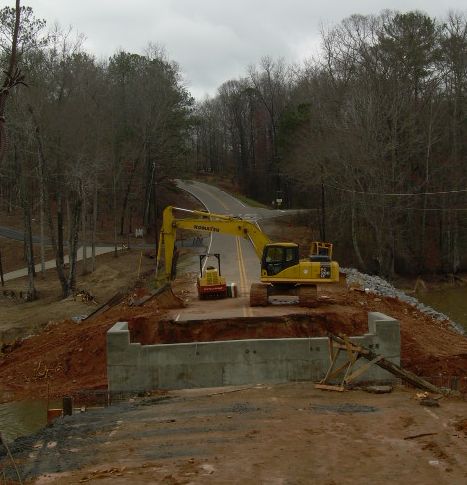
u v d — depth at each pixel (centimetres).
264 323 2297
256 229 2725
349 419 1345
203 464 1080
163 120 6762
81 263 5638
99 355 2341
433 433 1220
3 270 5791
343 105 5788
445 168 5503
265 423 1329
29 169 5497
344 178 5475
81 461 1141
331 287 2697
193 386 1903
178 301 2669
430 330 2617
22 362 2486
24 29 4094
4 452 1234
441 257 5581
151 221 7606
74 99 4491
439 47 5972
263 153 10425
